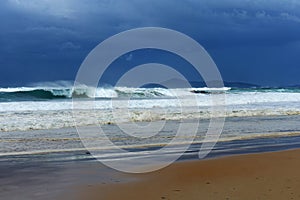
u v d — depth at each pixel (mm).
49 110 23688
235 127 18016
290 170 8602
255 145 12898
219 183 7523
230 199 6449
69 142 13711
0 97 38656
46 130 17078
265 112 24891
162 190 7094
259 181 7633
